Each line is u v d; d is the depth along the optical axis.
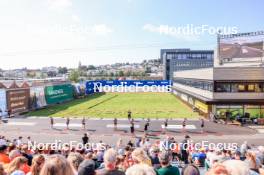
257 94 47.97
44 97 67.38
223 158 11.29
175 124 44.25
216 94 48.25
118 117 50.94
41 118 49.88
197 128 41.50
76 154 7.03
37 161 5.96
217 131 39.66
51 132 39.12
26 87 59.28
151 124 44.28
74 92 89.00
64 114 54.62
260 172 6.29
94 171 5.79
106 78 175.38
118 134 37.97
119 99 86.12
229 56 64.19
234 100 47.78
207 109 48.72
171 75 169.38
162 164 6.67
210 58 178.88
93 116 52.09
